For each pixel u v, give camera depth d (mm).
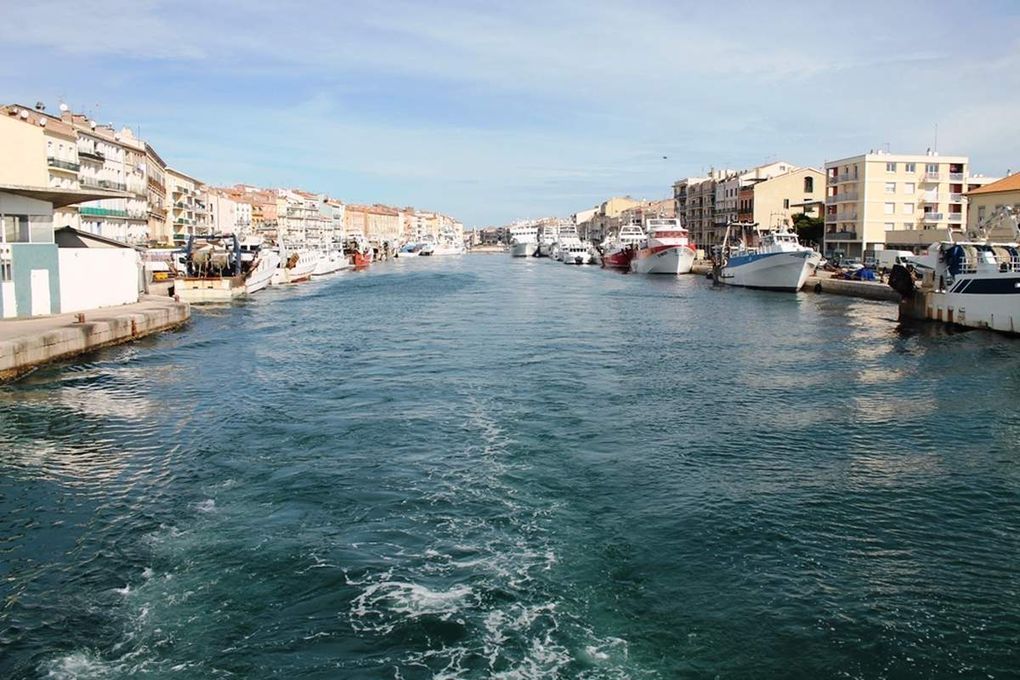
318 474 19109
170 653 11461
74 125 82375
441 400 27250
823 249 111625
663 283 101562
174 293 73000
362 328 50375
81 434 23031
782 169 141000
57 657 11336
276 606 12734
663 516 16594
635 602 12984
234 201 165500
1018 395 28812
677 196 183875
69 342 35688
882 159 101188
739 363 35750
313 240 197750
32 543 15266
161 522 16219
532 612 12594
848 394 28906
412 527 15859
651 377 31969
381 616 12414
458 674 10992
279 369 33938
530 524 16062
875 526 16328
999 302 45062
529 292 86188
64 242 49562
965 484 18922
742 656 11570
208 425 23969
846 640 12031
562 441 22000
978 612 12922
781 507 17234
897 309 61750
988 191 79938
